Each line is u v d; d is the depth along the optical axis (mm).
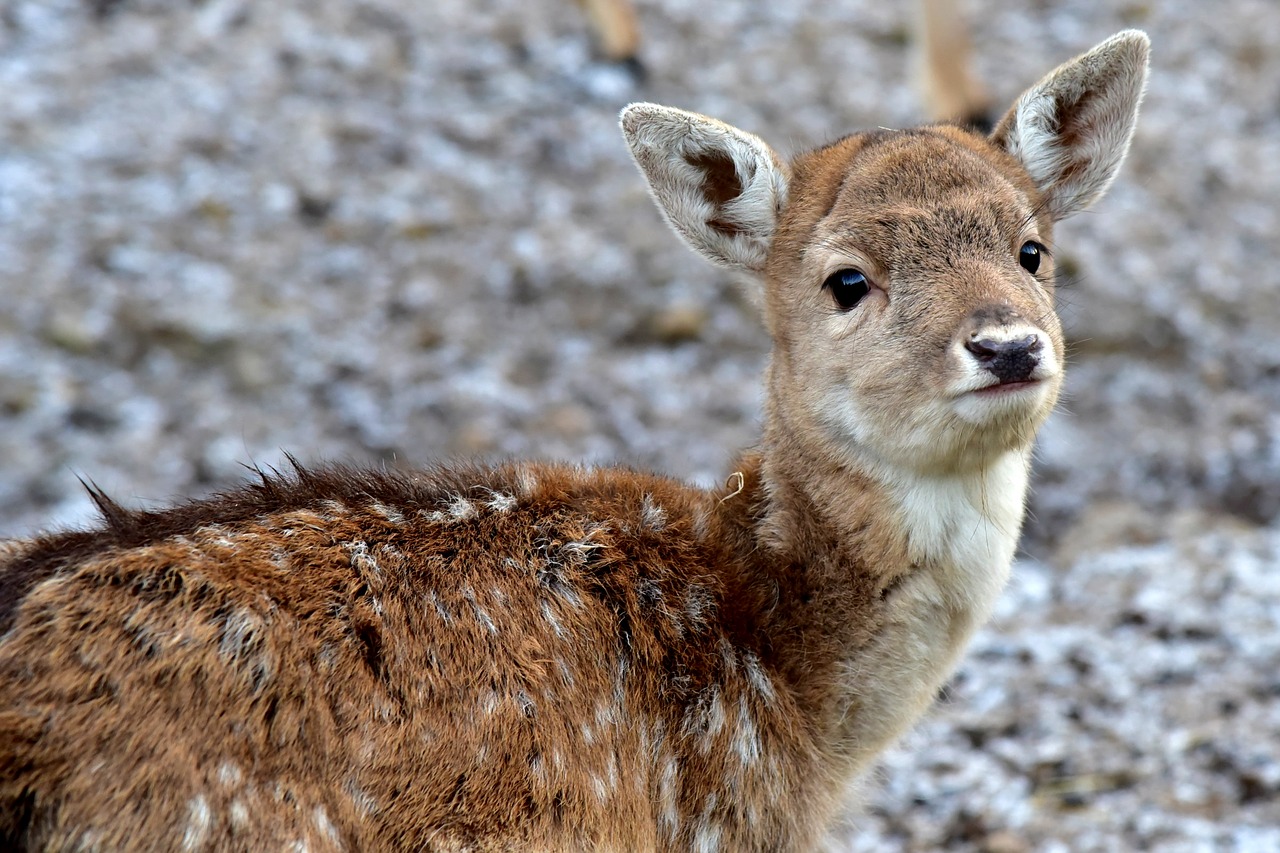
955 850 9461
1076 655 11719
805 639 7215
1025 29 24781
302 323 16516
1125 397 17641
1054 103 8156
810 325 7477
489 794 6129
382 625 6121
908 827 9695
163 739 5488
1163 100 23438
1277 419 17391
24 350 15531
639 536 7105
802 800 7105
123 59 20422
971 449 6969
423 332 16844
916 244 7230
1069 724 10797
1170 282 19281
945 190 7395
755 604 7195
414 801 5980
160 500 13289
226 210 17859
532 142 20188
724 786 6879
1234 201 21359
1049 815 9758
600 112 21016
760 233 8086
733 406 16531
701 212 8211
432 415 15789
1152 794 9891
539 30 22578
